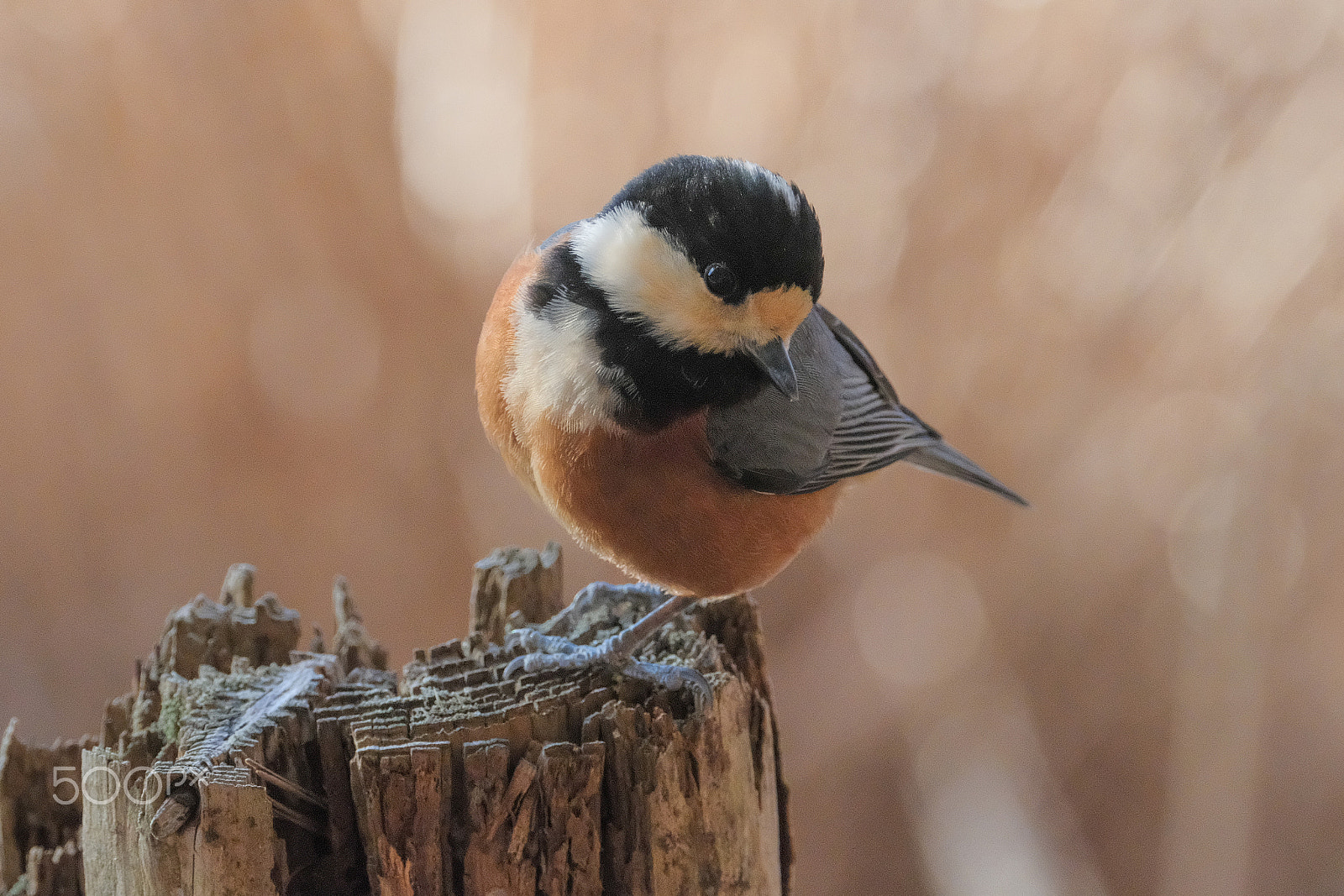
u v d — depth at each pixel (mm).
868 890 11469
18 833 5508
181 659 5738
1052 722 11531
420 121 11633
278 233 11414
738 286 5730
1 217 11227
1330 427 11133
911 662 11641
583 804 4633
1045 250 11531
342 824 4762
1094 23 11406
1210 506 11273
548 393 5879
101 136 11344
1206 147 11336
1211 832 11016
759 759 5367
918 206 11711
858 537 11906
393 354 11555
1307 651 11398
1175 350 11406
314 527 11352
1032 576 11609
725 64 11922
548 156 11820
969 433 11703
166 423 11461
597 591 6859
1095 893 10945
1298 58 11125
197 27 11203
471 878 4547
